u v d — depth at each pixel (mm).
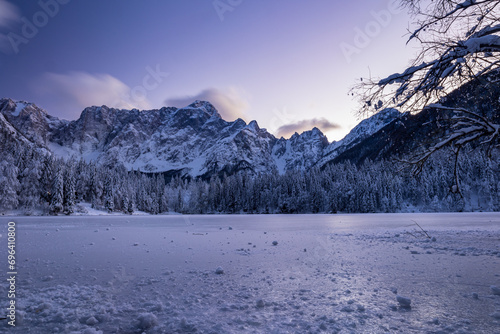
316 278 4719
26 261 6348
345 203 87562
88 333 2596
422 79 5480
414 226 18609
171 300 3656
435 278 4598
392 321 2893
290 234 13320
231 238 11602
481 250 7297
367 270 5270
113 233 14328
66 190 67000
